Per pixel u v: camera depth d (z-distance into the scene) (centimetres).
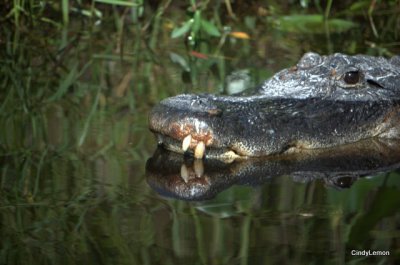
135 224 826
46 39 1753
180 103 998
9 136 1130
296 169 998
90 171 988
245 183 952
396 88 1133
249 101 1023
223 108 1002
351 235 817
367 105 1091
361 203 905
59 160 1029
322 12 1989
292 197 916
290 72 1112
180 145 1011
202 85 1407
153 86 1412
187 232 809
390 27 1878
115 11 1897
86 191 920
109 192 919
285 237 805
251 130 994
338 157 1042
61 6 1933
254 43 1750
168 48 1712
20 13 1848
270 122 1009
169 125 979
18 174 975
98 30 1831
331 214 870
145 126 1175
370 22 1917
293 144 1035
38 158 1036
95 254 752
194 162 1009
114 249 764
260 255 763
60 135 1134
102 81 1455
